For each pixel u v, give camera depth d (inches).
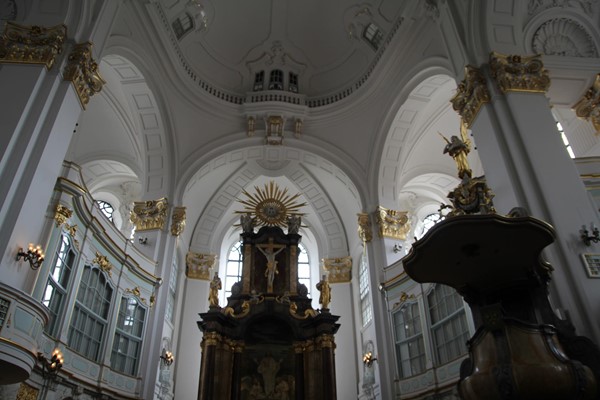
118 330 563.8
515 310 333.7
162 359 670.5
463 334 540.1
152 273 653.3
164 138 718.5
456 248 312.0
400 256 712.4
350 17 743.7
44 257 397.7
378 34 727.1
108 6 491.5
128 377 570.3
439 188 869.8
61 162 409.4
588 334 333.7
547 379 260.1
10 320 312.7
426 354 592.1
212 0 721.0
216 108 762.8
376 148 754.2
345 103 767.7
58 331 442.9
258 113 775.1
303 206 906.7
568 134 658.2
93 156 767.1
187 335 769.6
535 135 422.6
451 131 762.8
